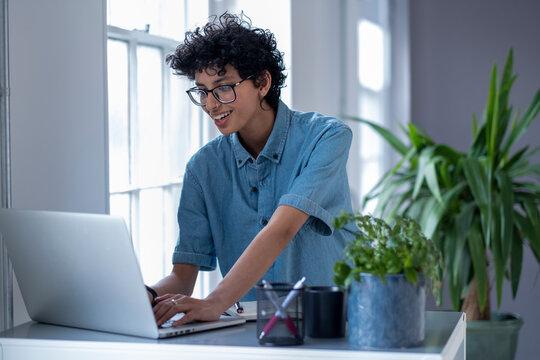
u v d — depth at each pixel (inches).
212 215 69.1
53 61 67.7
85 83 72.8
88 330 51.3
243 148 67.5
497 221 111.5
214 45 59.9
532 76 188.2
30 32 64.4
